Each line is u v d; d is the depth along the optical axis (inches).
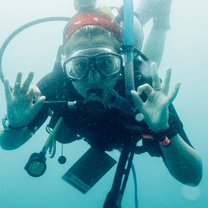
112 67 66.4
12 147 84.6
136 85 75.0
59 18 105.8
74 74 67.1
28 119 65.6
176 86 55.5
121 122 80.1
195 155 68.7
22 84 61.4
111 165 82.4
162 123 59.0
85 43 64.2
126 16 66.9
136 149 91.4
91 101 65.6
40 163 72.5
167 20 145.6
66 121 84.3
